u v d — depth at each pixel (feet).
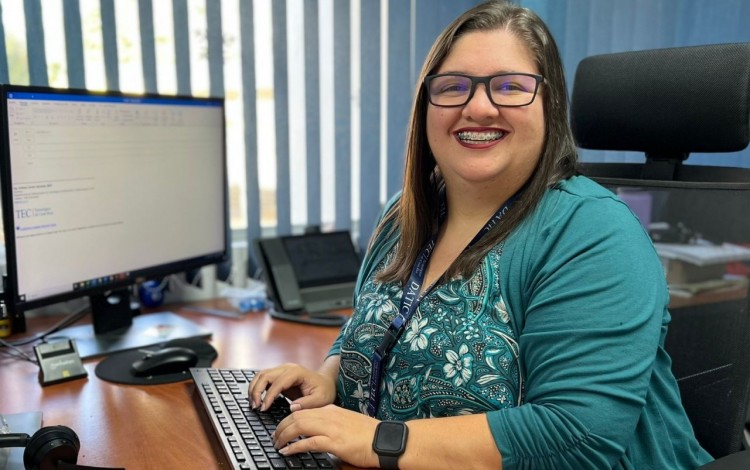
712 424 3.73
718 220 6.04
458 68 3.34
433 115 3.44
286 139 6.31
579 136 4.12
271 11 6.03
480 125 3.29
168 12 5.68
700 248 6.15
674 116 3.71
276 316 5.39
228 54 6.00
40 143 4.15
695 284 5.99
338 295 5.72
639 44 6.82
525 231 3.23
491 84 3.26
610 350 2.79
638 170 4.02
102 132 4.52
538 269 3.13
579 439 2.71
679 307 3.95
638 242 3.02
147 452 3.17
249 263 6.28
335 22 6.32
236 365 4.39
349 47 6.41
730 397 3.66
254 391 3.60
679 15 6.68
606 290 2.87
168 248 5.12
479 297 3.21
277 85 6.18
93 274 4.58
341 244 5.96
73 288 4.47
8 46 5.15
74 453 2.91
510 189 3.46
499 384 3.10
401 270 3.64
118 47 5.53
